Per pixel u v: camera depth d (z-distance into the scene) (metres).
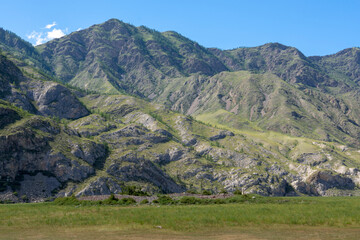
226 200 81.12
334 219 52.91
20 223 51.69
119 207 72.00
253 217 54.22
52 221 52.31
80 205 77.69
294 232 45.22
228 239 41.25
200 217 54.53
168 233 44.28
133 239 40.84
